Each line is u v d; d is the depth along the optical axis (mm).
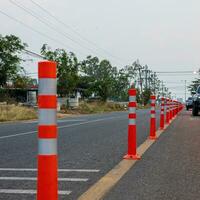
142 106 112625
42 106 3344
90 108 59344
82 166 8148
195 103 32656
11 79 50656
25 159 9125
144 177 6949
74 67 62281
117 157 9414
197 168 7809
